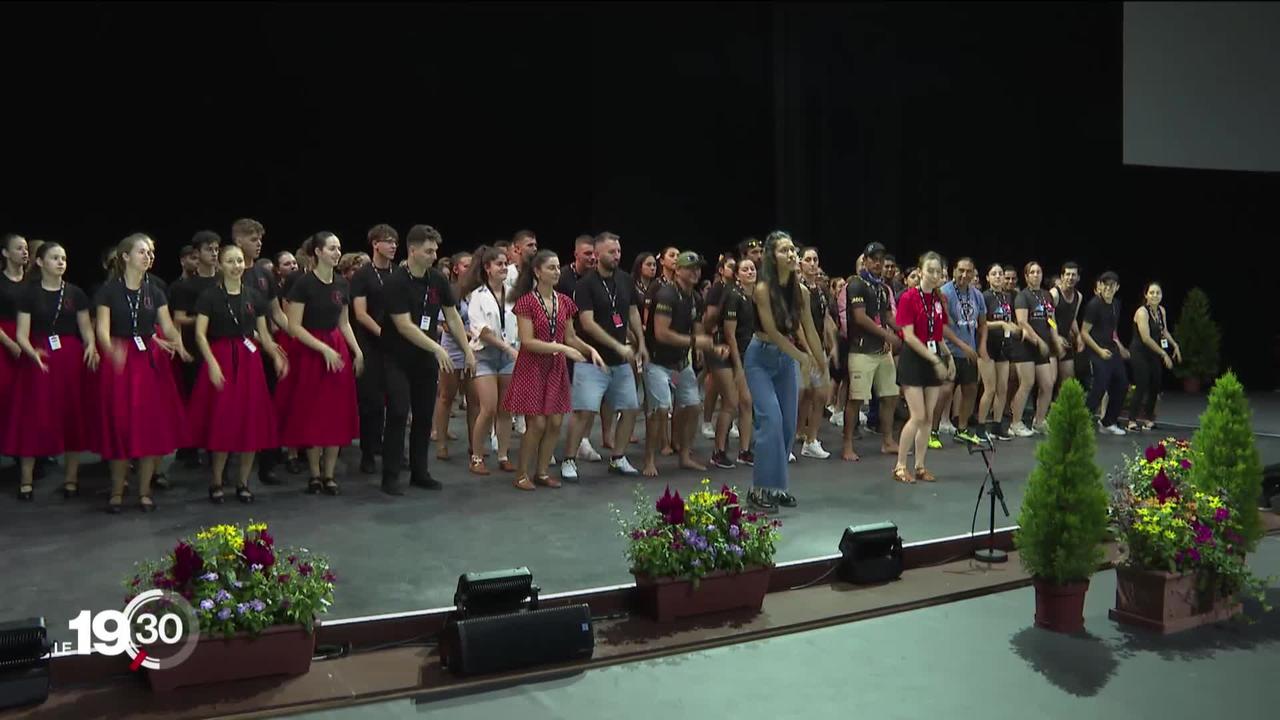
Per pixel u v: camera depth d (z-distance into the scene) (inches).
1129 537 161.5
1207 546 158.4
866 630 159.6
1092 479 157.5
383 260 241.8
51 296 234.7
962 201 520.7
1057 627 158.4
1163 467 175.5
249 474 248.7
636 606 164.6
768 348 221.6
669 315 262.1
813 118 490.6
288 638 136.3
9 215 359.3
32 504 225.8
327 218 419.5
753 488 225.3
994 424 343.0
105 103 371.2
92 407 225.1
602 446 311.3
